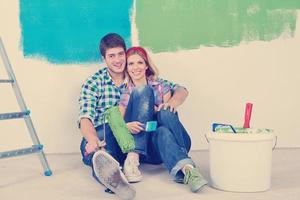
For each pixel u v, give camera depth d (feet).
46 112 8.61
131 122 6.47
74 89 8.60
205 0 8.63
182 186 5.95
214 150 5.76
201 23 8.67
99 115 7.16
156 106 6.93
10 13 8.43
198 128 8.81
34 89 8.57
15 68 8.52
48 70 8.55
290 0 8.71
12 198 5.45
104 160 5.30
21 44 8.48
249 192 5.57
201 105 8.79
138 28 8.57
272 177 6.40
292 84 8.90
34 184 6.21
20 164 7.75
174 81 8.73
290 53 8.83
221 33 8.71
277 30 8.77
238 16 8.70
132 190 5.19
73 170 7.16
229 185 5.62
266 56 8.80
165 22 8.61
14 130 8.61
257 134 5.48
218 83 8.79
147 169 7.16
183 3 8.61
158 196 5.42
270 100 8.89
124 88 7.30
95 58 8.56
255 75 8.83
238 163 5.56
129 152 6.37
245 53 8.78
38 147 6.78
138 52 7.19
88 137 6.34
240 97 8.84
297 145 8.98
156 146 6.28
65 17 8.48
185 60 8.71
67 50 8.53
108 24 8.53
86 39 8.53
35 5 8.43
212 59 8.75
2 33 8.44
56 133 8.66
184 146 5.99
